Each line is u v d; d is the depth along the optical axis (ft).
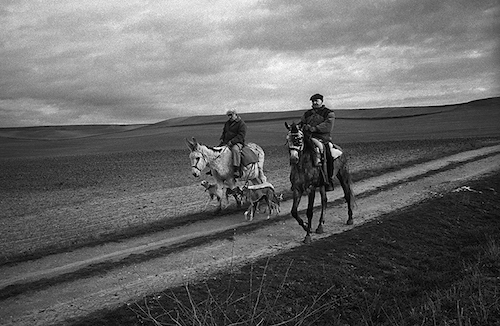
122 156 159.02
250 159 43.04
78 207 53.72
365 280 24.81
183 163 119.24
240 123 43.60
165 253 30.48
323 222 35.29
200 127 401.08
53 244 34.35
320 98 35.29
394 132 237.25
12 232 39.96
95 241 34.01
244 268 26.32
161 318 19.54
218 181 43.39
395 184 56.29
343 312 20.71
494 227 35.47
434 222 36.96
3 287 24.67
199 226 38.58
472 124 253.65
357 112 492.95
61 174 104.78
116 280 25.57
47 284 24.88
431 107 472.03
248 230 36.29
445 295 21.03
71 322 20.08
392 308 20.67
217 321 18.57
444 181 56.70
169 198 57.06
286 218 40.37
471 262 26.21
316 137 34.50
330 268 26.13
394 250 30.35
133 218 43.91
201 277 25.36
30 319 20.62
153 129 475.31
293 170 32.68
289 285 23.45
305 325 18.92
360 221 38.34
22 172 112.27
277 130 300.61
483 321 17.85
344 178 37.47
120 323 19.45
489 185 51.13
